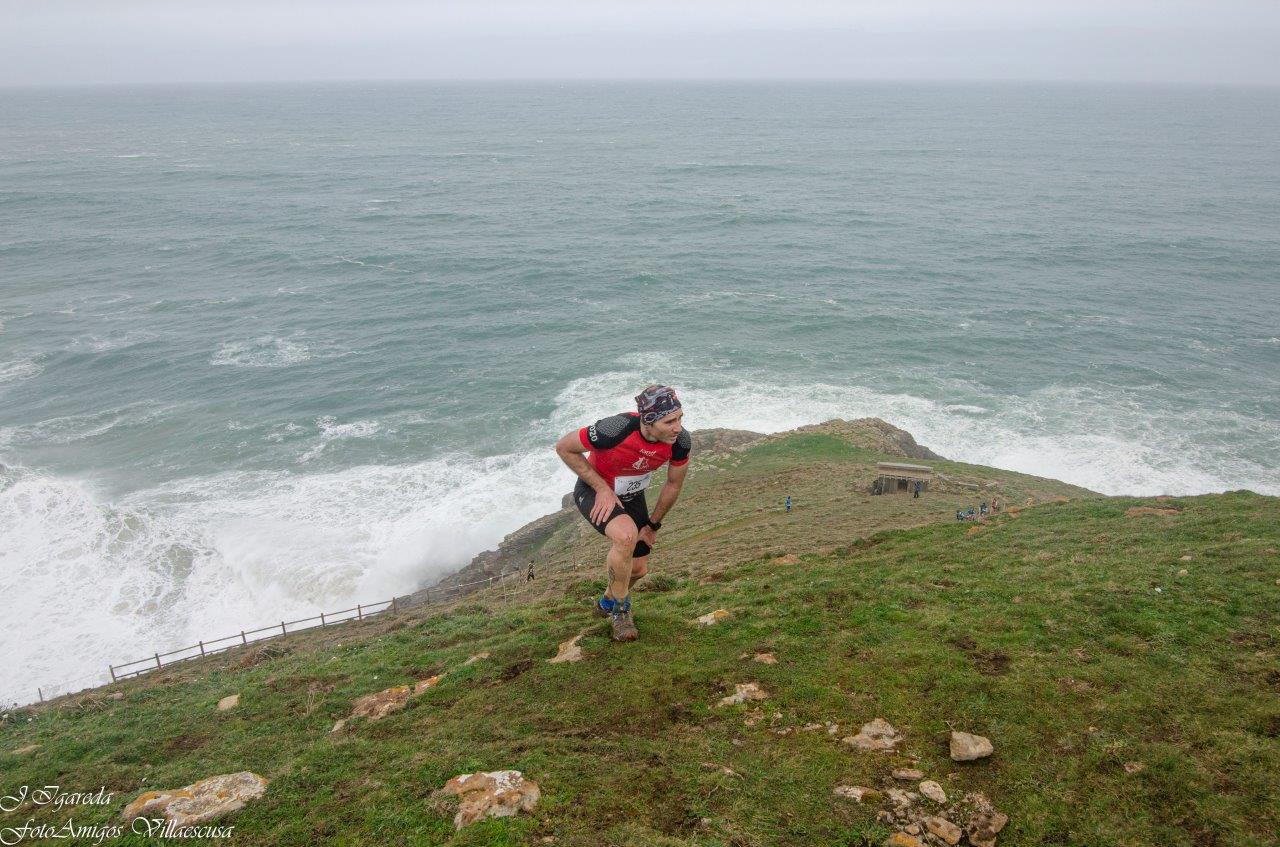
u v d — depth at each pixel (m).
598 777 5.91
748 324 68.38
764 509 27.86
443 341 64.56
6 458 43.53
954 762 6.04
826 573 12.26
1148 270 86.38
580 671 7.81
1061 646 7.72
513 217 116.62
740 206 125.81
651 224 112.62
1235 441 45.94
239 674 12.55
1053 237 102.38
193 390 54.06
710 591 11.11
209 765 7.23
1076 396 53.06
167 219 111.44
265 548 34.28
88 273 83.25
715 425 49.03
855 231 107.88
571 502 36.88
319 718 8.25
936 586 10.04
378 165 175.38
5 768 8.38
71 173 156.75
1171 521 14.98
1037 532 15.08
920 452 42.19
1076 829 5.33
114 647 28.00
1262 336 65.06
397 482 41.34
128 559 33.28
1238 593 9.02
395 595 31.64
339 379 56.44
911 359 60.25
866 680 7.18
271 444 46.16
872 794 5.68
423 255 92.62
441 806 5.68
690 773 5.96
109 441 46.12
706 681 7.38
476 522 37.03
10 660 27.11
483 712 7.32
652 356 60.62
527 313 72.12
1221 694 6.68
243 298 75.94
